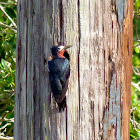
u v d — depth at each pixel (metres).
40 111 9.84
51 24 9.58
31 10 9.95
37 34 9.84
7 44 13.35
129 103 10.45
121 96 9.95
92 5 9.47
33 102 9.97
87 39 9.49
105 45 9.67
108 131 9.80
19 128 10.48
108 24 9.66
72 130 9.56
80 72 9.50
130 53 10.38
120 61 9.88
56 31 9.55
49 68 9.47
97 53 9.59
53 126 9.66
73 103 9.52
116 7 9.72
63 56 9.70
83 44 9.48
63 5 9.45
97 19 9.54
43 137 9.81
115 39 9.78
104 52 9.67
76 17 9.44
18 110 10.52
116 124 9.88
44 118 9.76
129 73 10.38
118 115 9.91
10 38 14.60
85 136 9.60
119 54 9.86
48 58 9.68
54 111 9.62
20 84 10.39
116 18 9.75
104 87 9.70
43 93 9.77
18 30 10.49
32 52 9.97
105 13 9.60
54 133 9.65
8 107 14.02
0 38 14.11
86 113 9.57
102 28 9.61
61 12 9.49
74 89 9.51
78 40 9.48
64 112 9.55
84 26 9.46
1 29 14.39
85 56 9.50
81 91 9.52
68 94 9.51
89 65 9.53
